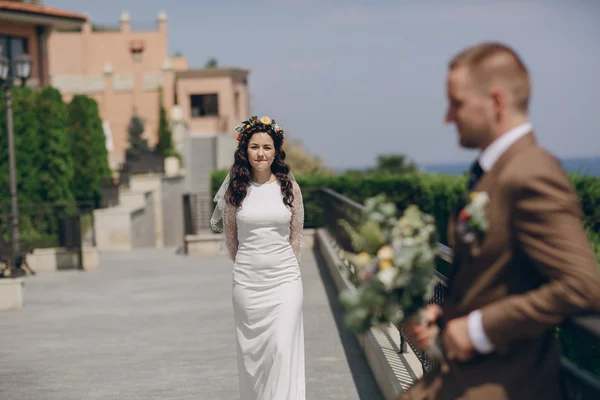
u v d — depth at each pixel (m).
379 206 2.52
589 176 8.64
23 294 13.11
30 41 32.31
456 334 2.32
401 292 2.42
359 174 21.28
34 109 19.59
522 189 2.23
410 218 2.49
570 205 2.18
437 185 15.56
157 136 43.69
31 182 19.41
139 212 23.02
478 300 2.38
